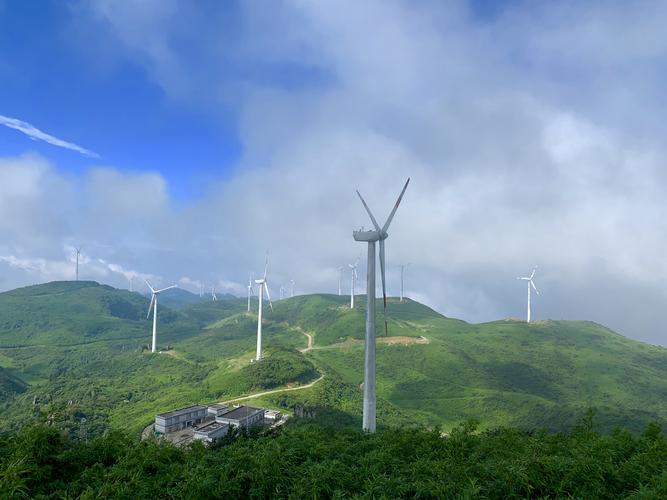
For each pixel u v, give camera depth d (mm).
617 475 14570
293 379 147250
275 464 14391
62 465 15594
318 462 15562
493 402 146500
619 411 115000
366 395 38031
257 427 32094
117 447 16625
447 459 15852
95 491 13492
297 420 98625
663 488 13031
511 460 14961
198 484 13344
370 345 39125
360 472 14758
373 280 40688
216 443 29156
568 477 14055
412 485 13734
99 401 142625
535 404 141125
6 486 12883
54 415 17188
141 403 141375
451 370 189750
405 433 19094
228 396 136625
